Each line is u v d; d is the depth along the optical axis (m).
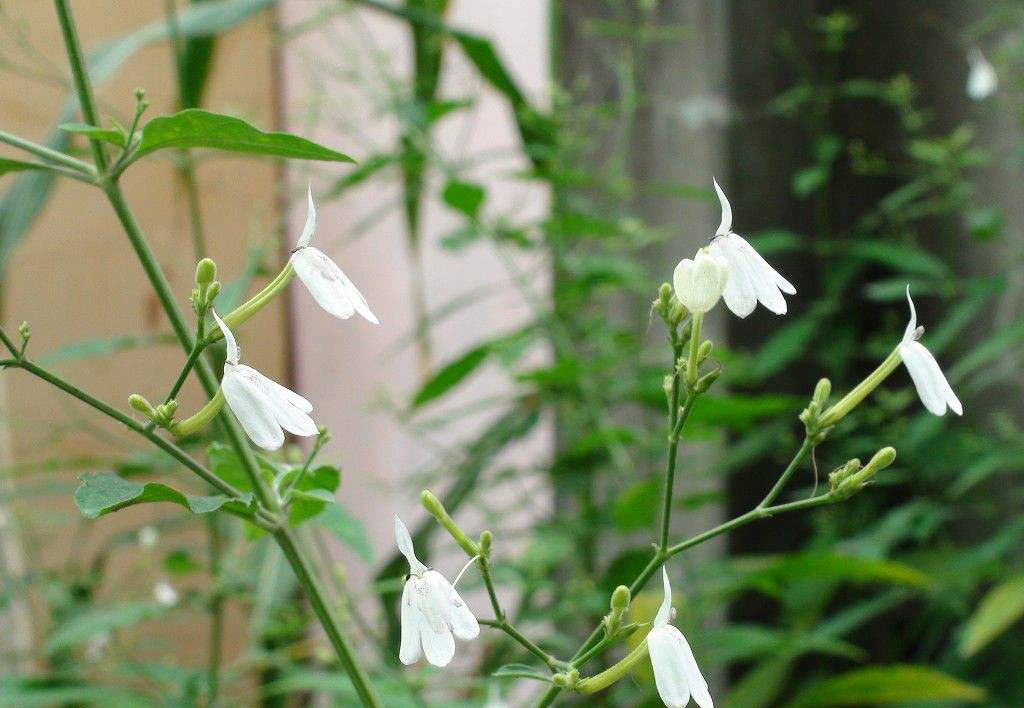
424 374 0.73
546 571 0.69
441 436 0.89
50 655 0.57
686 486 0.78
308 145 0.33
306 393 0.81
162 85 0.72
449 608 0.32
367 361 0.84
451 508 0.61
